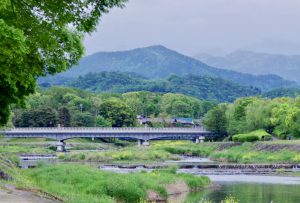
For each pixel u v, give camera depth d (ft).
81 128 529.45
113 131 536.42
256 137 456.86
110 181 156.87
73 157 394.11
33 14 68.69
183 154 469.57
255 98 563.07
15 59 67.10
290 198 173.06
